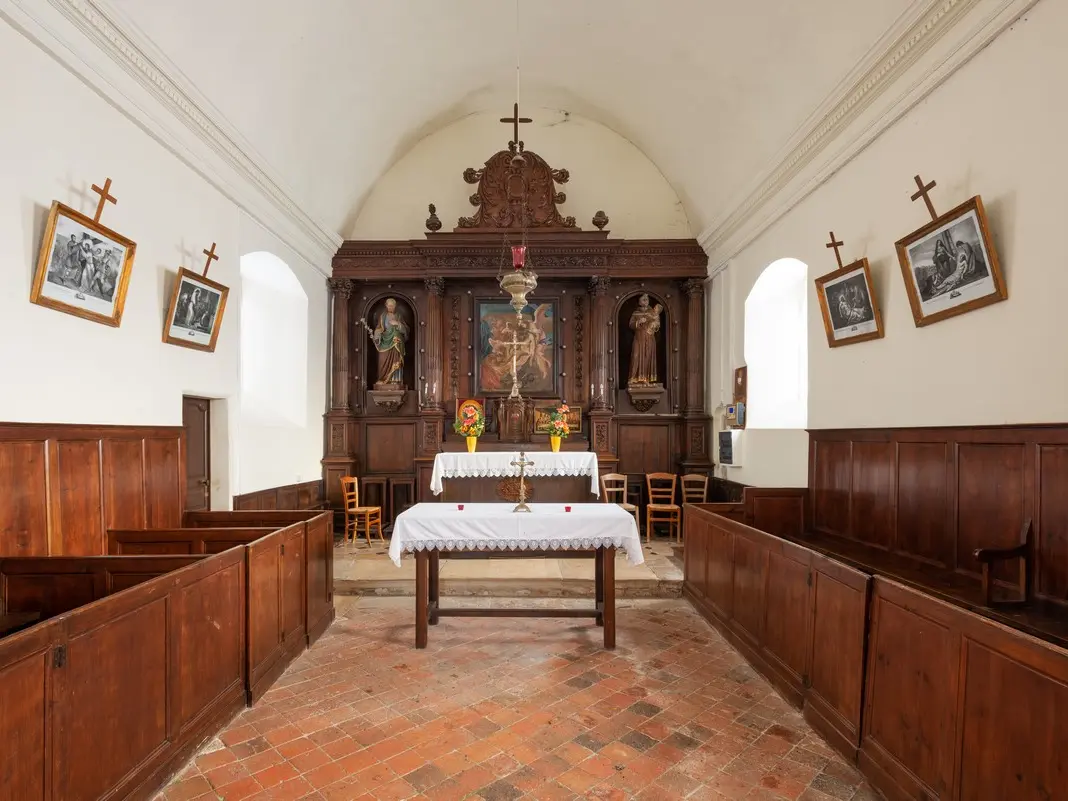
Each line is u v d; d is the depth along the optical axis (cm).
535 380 934
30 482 364
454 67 817
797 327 767
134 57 426
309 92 653
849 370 529
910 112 442
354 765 312
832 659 340
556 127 952
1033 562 333
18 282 353
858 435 515
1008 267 352
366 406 936
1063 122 316
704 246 902
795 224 631
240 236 630
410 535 474
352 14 615
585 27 740
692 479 883
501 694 395
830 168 546
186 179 529
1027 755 210
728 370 841
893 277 465
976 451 383
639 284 944
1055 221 321
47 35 363
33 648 219
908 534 451
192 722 322
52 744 227
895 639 287
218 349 594
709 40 630
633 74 781
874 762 295
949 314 398
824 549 493
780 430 686
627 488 925
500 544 475
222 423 616
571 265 903
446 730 348
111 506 436
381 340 918
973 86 379
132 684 275
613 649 476
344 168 820
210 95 520
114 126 434
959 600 334
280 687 406
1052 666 201
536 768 309
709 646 484
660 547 809
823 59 509
